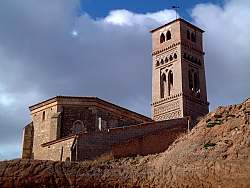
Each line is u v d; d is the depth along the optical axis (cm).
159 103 9344
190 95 9144
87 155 5234
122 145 5091
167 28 9900
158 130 5578
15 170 3969
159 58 9819
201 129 4581
